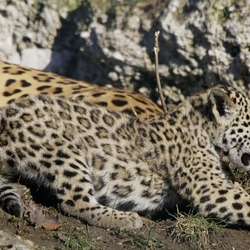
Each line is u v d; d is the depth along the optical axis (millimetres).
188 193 14641
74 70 20750
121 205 14703
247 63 18594
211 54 18812
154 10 19422
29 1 20578
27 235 12883
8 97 17250
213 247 13438
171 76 19391
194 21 18844
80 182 14008
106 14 19781
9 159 14117
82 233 13305
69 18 20406
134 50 19406
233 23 18625
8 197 13336
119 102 16750
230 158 15211
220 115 15000
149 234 13273
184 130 15031
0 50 20703
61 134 14297
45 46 20719
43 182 14141
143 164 14703
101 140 14578
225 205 14336
